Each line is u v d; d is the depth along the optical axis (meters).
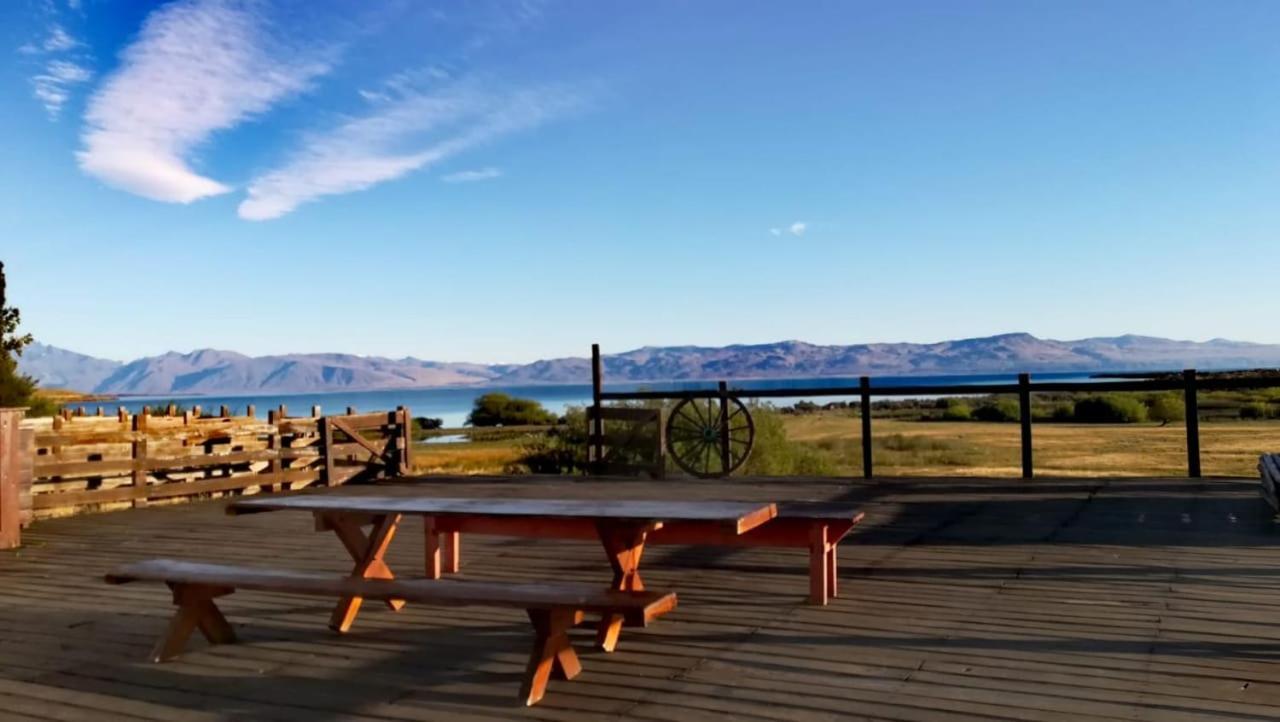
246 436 10.93
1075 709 3.20
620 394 11.74
